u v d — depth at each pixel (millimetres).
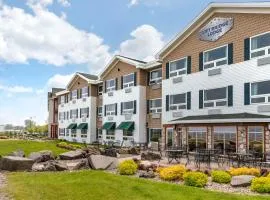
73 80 58812
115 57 43938
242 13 26047
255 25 24922
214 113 27906
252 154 20031
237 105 25922
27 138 64562
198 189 11789
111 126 44125
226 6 26891
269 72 23609
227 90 26891
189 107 30672
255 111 24391
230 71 26750
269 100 23484
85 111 54250
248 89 25062
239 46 26141
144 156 24344
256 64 24609
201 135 27594
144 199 10273
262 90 24078
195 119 27312
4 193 10969
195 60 30406
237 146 23984
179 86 32094
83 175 14609
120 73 43812
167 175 14344
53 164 17547
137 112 39844
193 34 30812
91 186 11945
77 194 10883
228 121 23922
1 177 14562
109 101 45969
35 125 113062
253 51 24984
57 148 33625
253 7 24797
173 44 33000
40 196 10586
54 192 11148
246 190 12156
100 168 17578
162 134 33969
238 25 26359
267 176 13195
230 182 13219
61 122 65250
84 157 23672
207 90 28875
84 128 53281
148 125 39594
